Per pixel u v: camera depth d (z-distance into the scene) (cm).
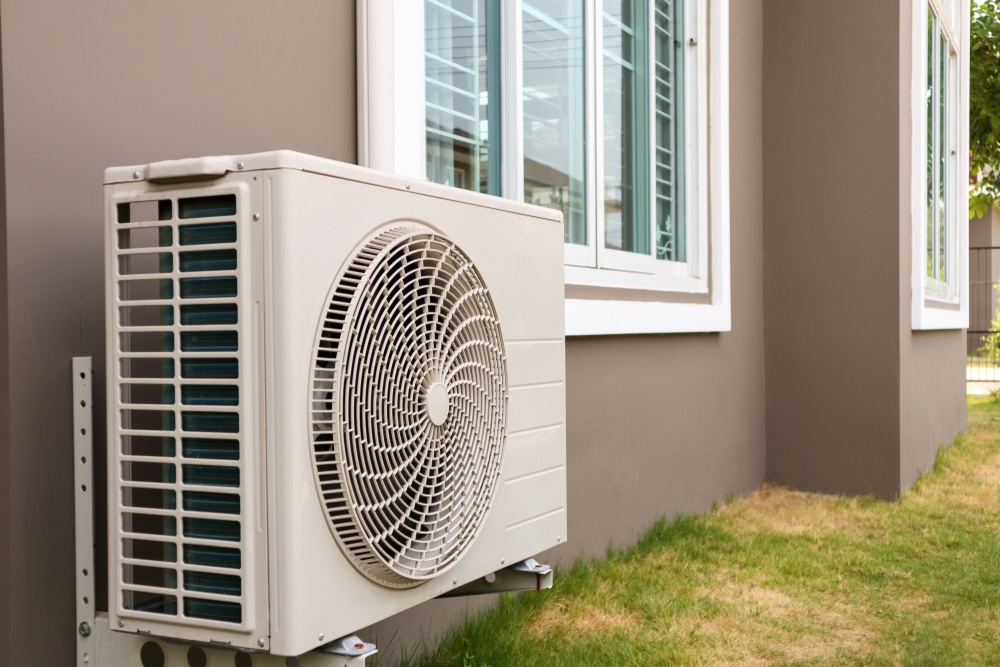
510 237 198
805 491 566
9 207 157
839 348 560
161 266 145
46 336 163
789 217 573
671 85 480
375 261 149
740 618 318
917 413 604
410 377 161
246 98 208
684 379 467
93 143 172
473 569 184
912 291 588
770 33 578
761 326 577
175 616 142
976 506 523
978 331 1669
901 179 548
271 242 135
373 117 240
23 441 159
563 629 298
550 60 369
